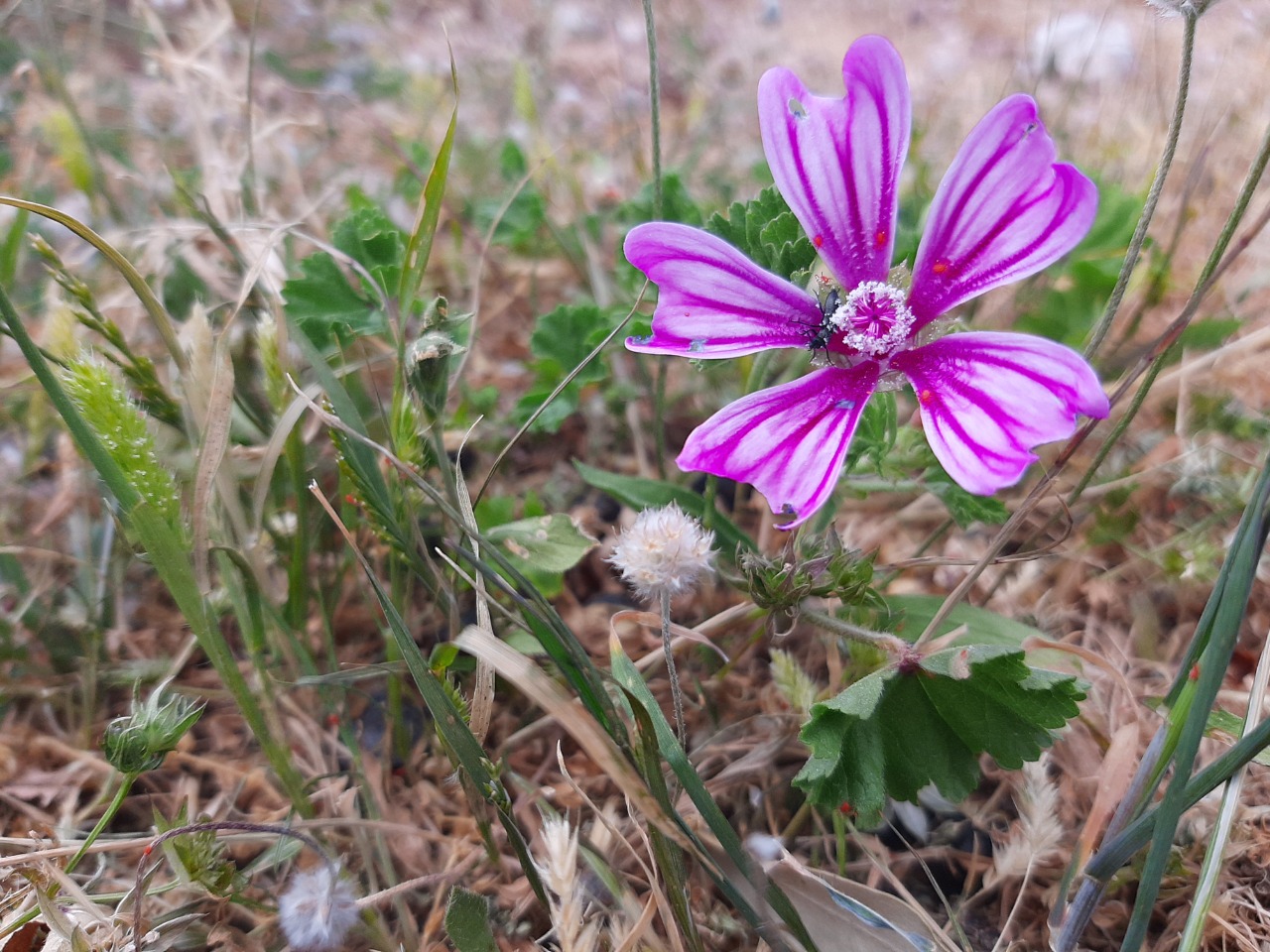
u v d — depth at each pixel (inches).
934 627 3.8
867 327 3.7
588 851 3.9
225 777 4.8
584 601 5.9
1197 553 5.4
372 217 5.8
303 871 4.3
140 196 7.8
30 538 5.7
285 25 12.0
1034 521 6.1
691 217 5.6
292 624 4.8
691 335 3.7
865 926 3.6
